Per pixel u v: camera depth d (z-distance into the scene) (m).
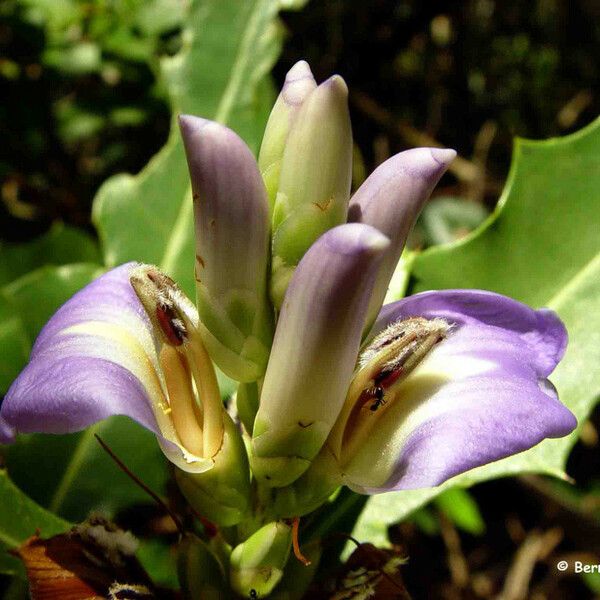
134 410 0.11
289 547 0.12
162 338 0.12
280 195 0.12
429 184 0.11
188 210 0.20
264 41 0.21
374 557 0.13
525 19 0.49
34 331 0.19
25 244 0.24
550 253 0.18
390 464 0.12
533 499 0.35
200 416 0.13
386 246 0.10
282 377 0.11
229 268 0.11
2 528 0.16
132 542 0.13
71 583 0.13
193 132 0.11
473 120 0.48
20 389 0.11
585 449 0.35
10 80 0.31
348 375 0.11
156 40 0.31
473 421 0.11
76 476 0.18
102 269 0.20
